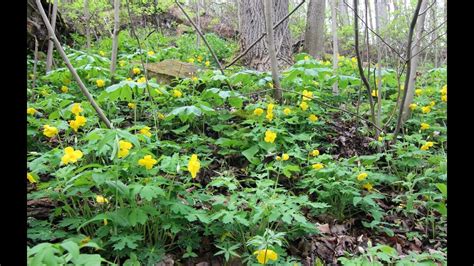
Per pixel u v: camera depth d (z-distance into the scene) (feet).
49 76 16.81
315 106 16.52
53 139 12.76
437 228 10.38
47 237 7.44
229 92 14.56
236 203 8.84
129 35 33.40
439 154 13.66
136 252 7.72
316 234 9.53
